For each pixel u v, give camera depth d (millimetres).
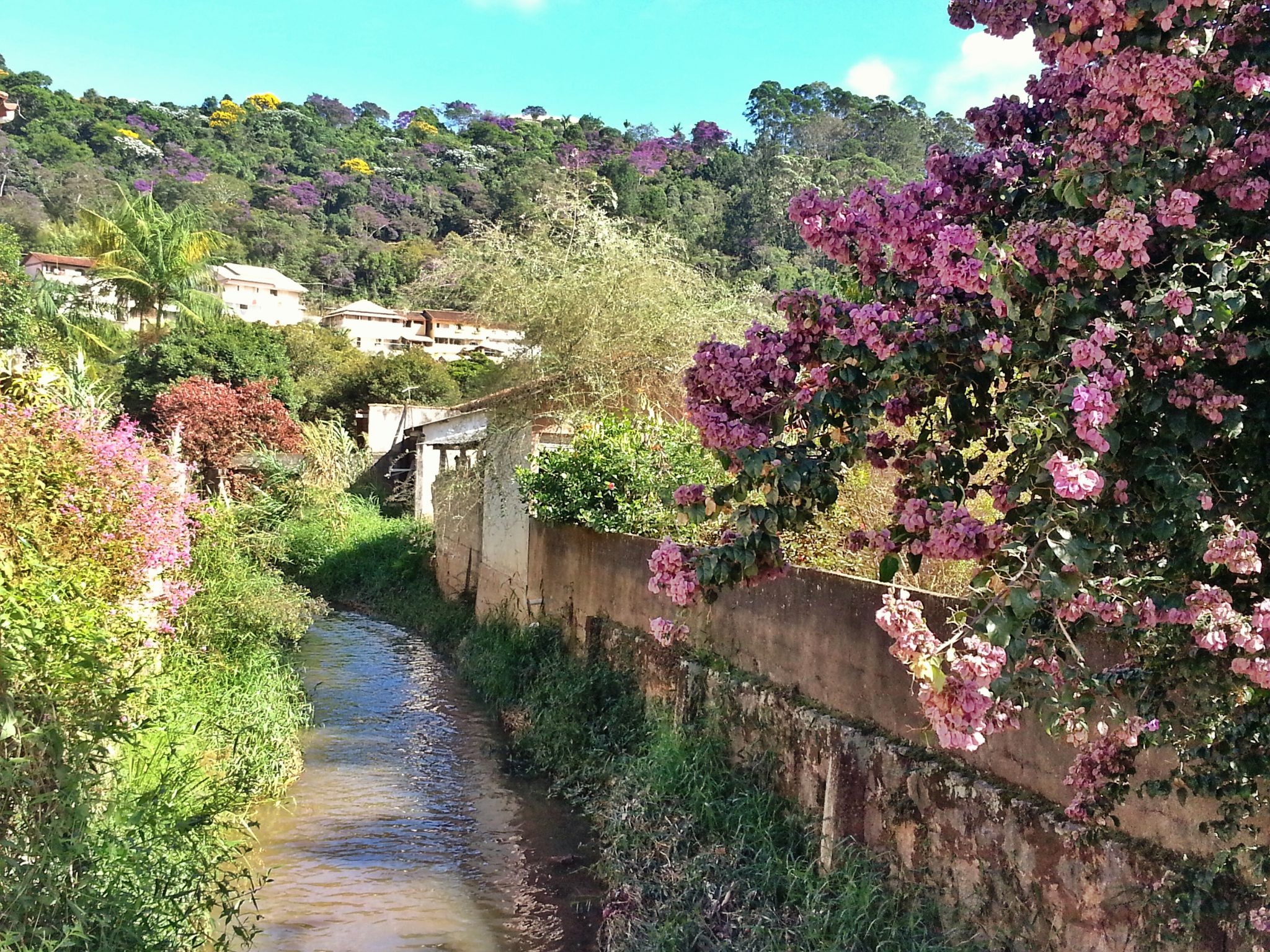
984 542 3090
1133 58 2846
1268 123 2971
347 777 8711
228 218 75625
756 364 3615
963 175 3709
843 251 3668
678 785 6883
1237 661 2744
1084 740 3203
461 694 11938
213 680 9172
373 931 5891
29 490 5973
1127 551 3074
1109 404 2645
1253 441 2932
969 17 3459
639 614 9031
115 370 30625
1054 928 4078
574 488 10547
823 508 3455
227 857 5621
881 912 4762
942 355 3309
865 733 5426
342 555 20969
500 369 13680
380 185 84750
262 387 27312
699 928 5336
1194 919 3432
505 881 6641
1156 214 2865
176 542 8680
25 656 4457
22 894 3797
